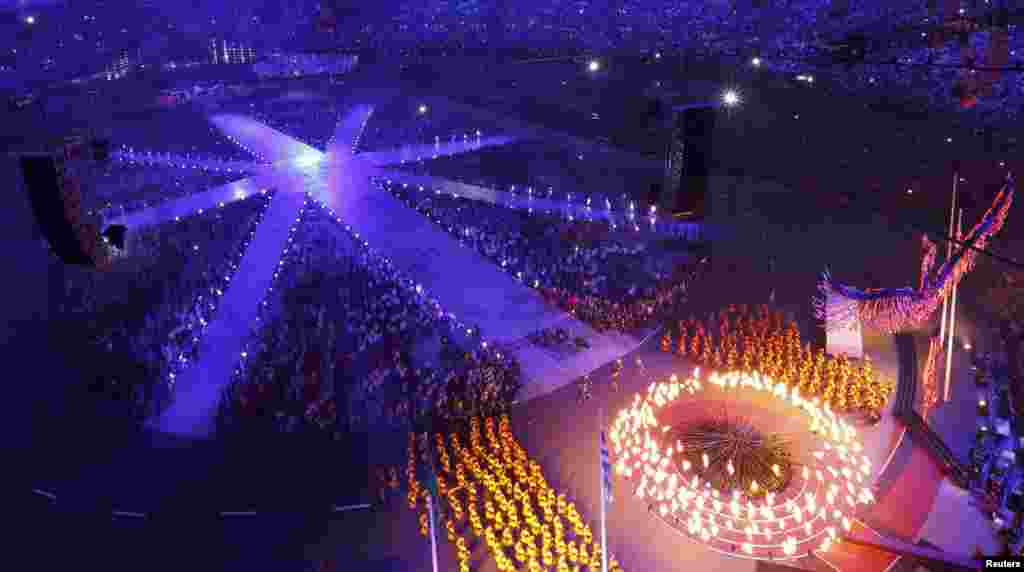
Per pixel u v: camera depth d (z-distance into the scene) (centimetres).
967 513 2666
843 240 4481
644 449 3034
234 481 2939
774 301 3994
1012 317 3656
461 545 2566
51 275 4506
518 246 4688
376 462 3006
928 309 3303
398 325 3859
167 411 3350
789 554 2552
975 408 3162
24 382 3581
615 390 3409
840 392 3244
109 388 3488
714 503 2783
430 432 3152
